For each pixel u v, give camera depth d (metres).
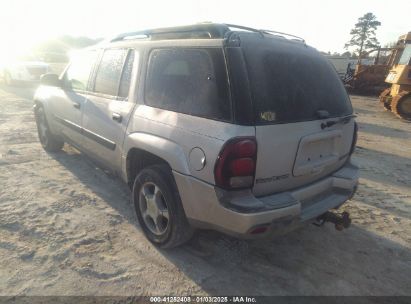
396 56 14.55
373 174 5.94
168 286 2.80
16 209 3.88
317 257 3.32
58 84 5.02
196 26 2.95
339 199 3.16
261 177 2.59
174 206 2.97
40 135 6.03
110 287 2.75
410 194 5.06
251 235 2.53
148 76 3.33
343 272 3.12
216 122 2.58
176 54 3.04
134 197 3.43
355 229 3.90
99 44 4.43
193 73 2.84
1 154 5.68
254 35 2.81
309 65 3.07
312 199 3.04
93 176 4.93
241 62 2.55
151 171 3.14
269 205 2.54
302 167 2.82
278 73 2.75
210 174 2.56
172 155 2.83
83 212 3.89
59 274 2.86
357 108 15.28
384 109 14.95
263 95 2.58
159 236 3.22
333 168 3.31
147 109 3.25
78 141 4.65
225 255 3.25
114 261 3.06
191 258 3.17
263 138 2.52
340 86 3.38
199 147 2.63
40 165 5.28
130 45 3.69
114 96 3.79
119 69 3.79
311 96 2.93
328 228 3.87
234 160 2.45
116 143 3.64
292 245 3.50
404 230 3.94
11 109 9.82
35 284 2.73
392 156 7.27
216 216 2.62
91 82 4.30
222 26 2.80
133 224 3.70
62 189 4.46
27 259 3.02
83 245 3.27
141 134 3.22
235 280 2.93
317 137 2.87
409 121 12.31
